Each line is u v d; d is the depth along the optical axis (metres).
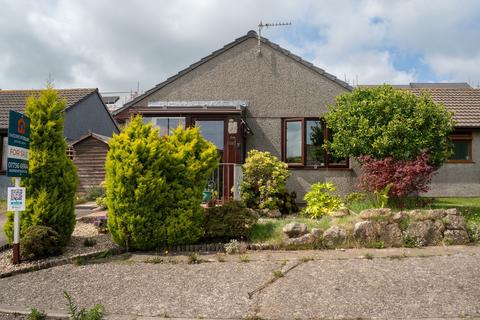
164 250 8.28
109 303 5.63
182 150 8.60
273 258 7.55
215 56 14.92
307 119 14.37
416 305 5.28
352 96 12.23
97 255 7.91
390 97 11.61
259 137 14.55
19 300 5.85
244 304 5.47
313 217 10.62
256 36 14.75
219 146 13.26
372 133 11.22
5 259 7.88
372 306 5.28
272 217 11.15
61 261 7.53
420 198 13.05
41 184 8.25
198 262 7.43
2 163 19.53
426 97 11.77
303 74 14.52
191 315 5.18
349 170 13.88
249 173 11.69
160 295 5.88
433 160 11.43
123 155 8.02
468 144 17.33
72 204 8.58
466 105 18.36
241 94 14.71
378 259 7.33
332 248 8.28
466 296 5.53
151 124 8.63
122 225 8.06
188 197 8.41
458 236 8.61
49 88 8.67
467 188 17.06
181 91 14.95
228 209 8.93
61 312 5.33
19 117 7.81
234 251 8.08
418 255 7.58
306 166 14.10
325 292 5.79
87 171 18.92
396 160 10.98
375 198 11.36
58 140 8.51
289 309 5.26
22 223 8.08
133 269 7.09
